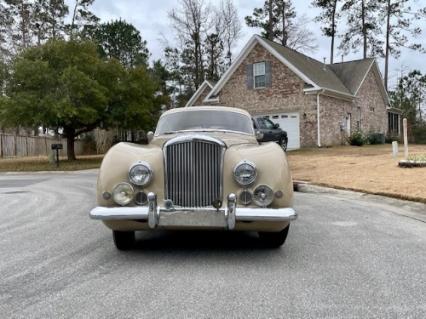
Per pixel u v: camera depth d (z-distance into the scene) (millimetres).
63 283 4184
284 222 4797
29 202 10172
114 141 40438
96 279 4293
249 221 4770
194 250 5398
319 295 3795
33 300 3736
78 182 15055
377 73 32312
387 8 40875
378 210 8234
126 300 3707
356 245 5590
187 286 4047
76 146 39094
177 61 48844
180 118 6516
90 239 6105
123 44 50188
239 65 27422
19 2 44625
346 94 26984
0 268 4719
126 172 4914
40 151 35031
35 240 6102
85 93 22391
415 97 52156
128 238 5316
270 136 20703
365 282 4141
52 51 23578
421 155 15602
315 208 8508
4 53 42125
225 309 3490
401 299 3697
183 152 4859
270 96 26266
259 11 45406
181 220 4754
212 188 4836
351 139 27094
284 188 4836
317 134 24531
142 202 4875
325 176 12648
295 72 25172
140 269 4609
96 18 47344
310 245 5605
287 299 3701
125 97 24906
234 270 4547
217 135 5945
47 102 21531
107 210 4785
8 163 25203
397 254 5145
